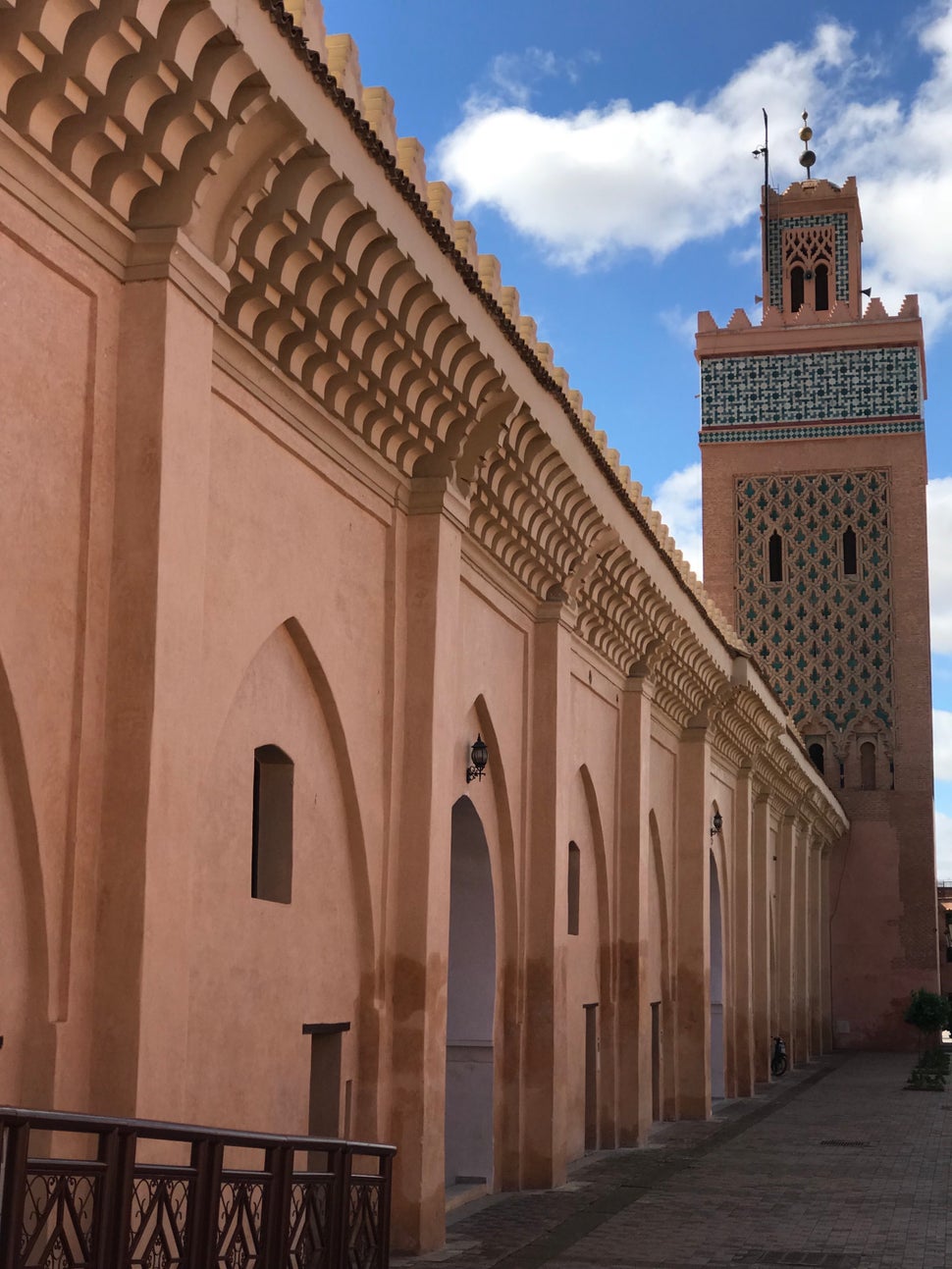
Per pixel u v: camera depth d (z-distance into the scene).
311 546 7.65
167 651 5.71
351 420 7.93
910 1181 12.09
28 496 5.24
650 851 16.41
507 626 11.12
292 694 7.61
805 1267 8.41
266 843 7.55
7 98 5.09
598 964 14.06
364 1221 6.16
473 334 8.29
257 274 6.64
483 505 9.79
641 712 14.77
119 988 5.45
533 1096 11.22
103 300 5.67
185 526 5.87
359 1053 8.34
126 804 5.54
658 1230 9.58
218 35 5.55
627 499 12.20
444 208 8.22
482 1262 8.30
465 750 10.21
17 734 5.17
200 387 6.02
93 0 5.07
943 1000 29.53
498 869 10.95
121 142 5.50
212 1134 4.51
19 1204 3.43
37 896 5.27
